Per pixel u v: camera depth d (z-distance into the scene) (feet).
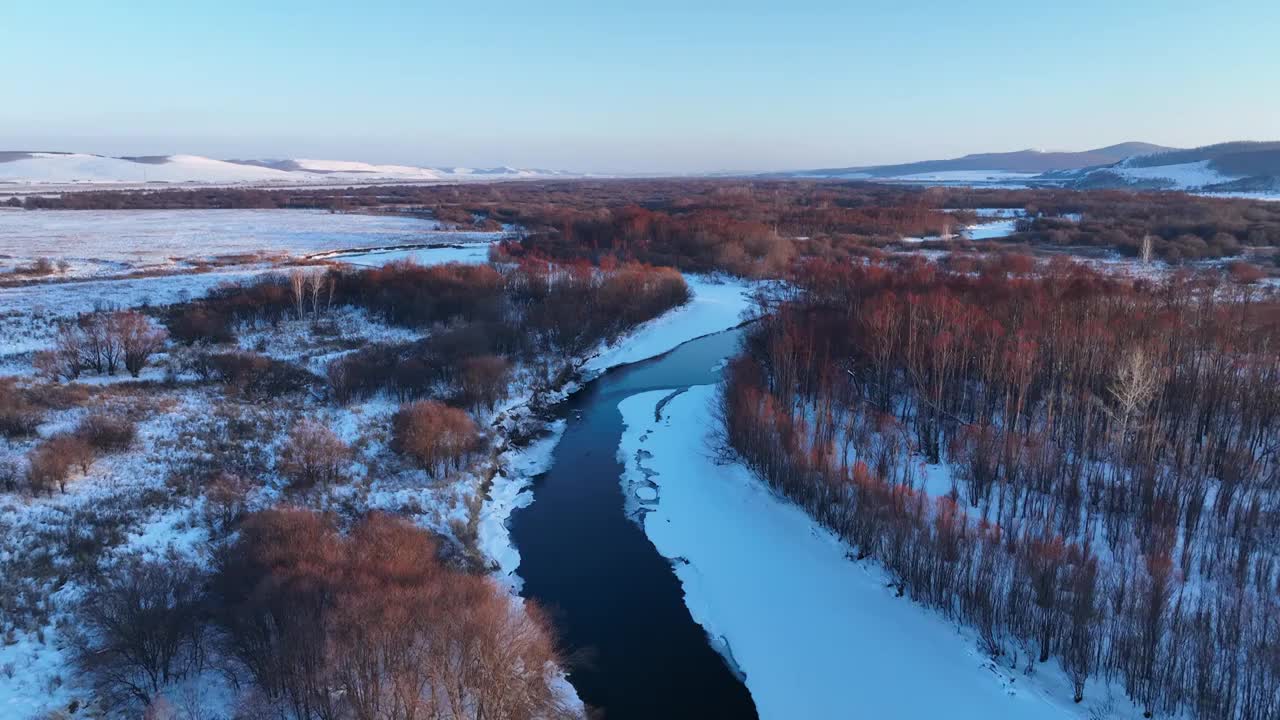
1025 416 160.66
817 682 100.94
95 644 88.22
